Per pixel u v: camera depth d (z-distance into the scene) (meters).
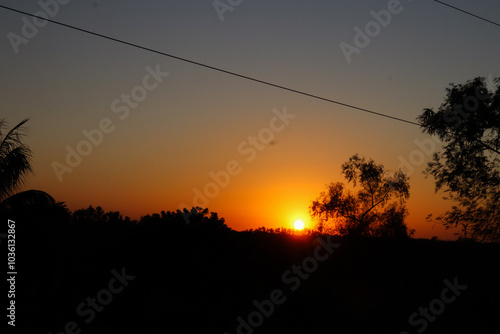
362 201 45.22
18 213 17.00
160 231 18.86
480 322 17.67
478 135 28.64
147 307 16.39
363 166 44.78
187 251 18.70
